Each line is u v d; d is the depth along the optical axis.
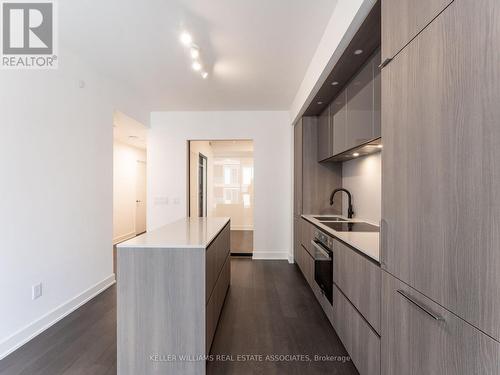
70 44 2.39
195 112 4.52
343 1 1.70
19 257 1.98
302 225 3.45
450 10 0.85
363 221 2.86
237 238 5.92
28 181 2.06
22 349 1.91
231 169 6.30
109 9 1.90
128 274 1.60
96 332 2.15
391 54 1.21
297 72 2.96
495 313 0.70
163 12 1.93
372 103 1.86
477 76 0.76
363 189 2.88
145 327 1.59
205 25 2.09
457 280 0.83
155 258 1.60
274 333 2.15
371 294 1.44
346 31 1.65
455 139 0.84
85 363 1.76
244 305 2.66
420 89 1.01
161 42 2.36
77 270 2.61
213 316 1.97
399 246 1.16
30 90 2.09
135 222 6.47
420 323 1.02
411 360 1.07
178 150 4.54
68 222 2.49
